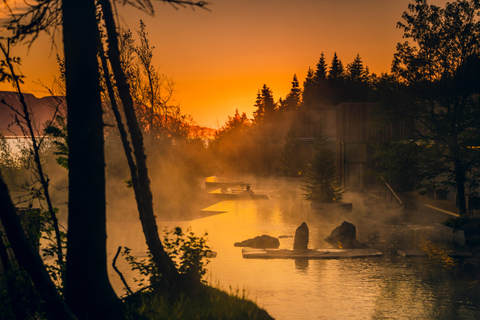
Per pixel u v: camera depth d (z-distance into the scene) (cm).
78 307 752
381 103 2781
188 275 992
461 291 1281
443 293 1264
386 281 1383
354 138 4081
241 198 3712
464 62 2509
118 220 2523
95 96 764
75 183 755
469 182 2755
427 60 2567
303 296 1227
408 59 2639
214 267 1547
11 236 612
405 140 2756
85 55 755
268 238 1903
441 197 3403
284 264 1597
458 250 1822
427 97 2611
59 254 870
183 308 882
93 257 759
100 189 766
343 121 4094
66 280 764
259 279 1393
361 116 4066
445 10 2508
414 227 2361
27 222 874
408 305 1159
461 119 2508
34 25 690
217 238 2055
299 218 2664
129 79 2769
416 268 1549
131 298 919
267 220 2581
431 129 2605
